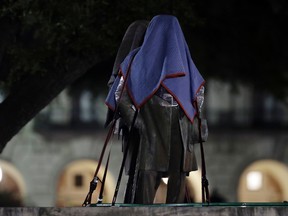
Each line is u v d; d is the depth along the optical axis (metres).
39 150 71.88
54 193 71.69
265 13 28.22
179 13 16.31
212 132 72.69
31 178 71.81
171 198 10.05
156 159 9.77
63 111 71.69
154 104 9.88
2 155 71.69
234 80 31.08
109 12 15.98
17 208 8.17
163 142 9.82
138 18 15.89
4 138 16.03
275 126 73.56
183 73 9.78
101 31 15.84
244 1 27.53
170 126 9.88
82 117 72.00
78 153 71.88
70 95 30.81
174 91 9.80
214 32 27.41
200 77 10.13
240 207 8.25
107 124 10.30
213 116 73.06
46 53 15.84
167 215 8.22
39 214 8.17
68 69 16.11
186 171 9.99
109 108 10.15
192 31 26.03
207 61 28.66
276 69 30.23
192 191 71.56
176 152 9.96
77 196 72.31
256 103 73.31
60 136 71.75
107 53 15.91
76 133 71.62
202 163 10.03
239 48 28.80
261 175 74.31
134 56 10.12
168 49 9.95
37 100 16.06
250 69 30.08
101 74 27.09
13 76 16.25
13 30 16.44
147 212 8.21
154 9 15.92
